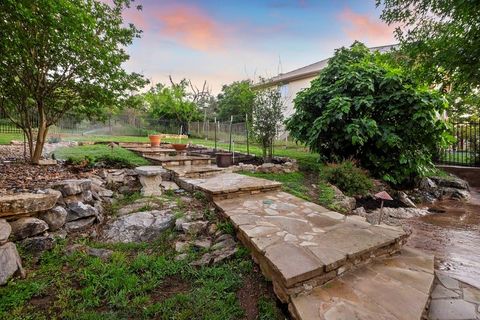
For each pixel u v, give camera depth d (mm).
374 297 1907
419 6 3191
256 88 9867
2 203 2395
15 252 2236
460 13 2711
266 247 2334
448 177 7500
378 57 6961
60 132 14133
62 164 5148
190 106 23281
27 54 3984
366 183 5621
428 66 3295
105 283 2117
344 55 7836
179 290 2146
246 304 2018
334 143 6578
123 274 2258
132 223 3221
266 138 7402
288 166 6609
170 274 2346
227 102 24844
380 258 2582
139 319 1789
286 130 7898
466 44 2801
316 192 4988
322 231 2766
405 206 5457
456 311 1958
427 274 2305
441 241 3611
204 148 10375
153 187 4359
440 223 4445
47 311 1810
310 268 1980
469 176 8055
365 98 5930
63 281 2127
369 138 6180
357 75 6219
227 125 13945
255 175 5898
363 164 6664
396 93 5832
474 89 3180
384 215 4734
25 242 2457
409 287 2066
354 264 2332
